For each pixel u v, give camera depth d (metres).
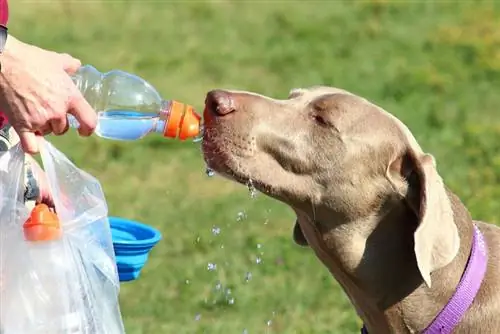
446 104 13.66
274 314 7.76
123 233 5.64
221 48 16.92
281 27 18.25
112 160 11.59
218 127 5.14
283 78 15.10
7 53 4.29
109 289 4.80
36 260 4.52
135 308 7.88
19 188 4.69
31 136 4.43
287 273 8.44
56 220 4.55
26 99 4.33
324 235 5.29
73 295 4.58
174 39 17.48
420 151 5.14
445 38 17.16
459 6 19.11
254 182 5.17
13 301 4.50
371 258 5.22
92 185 4.79
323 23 18.44
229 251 8.87
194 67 15.72
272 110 5.21
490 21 18.02
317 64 15.87
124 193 10.52
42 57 4.38
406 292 5.18
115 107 4.88
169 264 8.66
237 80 15.01
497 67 15.50
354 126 5.16
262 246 8.91
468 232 5.20
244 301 7.95
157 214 9.85
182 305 7.94
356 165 5.14
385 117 5.23
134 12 19.20
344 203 5.17
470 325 5.09
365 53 16.52
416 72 15.23
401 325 5.25
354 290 5.37
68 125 4.54
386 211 5.18
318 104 5.24
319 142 5.16
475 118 13.07
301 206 5.27
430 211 4.80
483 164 11.09
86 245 4.70
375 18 18.62
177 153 11.84
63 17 18.67
